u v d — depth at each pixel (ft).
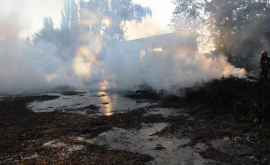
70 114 18.53
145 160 9.09
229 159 8.91
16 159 9.35
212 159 9.05
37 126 14.51
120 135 12.69
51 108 21.42
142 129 13.76
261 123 13.32
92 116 17.67
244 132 12.44
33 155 9.78
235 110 16.53
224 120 15.25
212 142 11.02
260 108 14.94
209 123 14.56
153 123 15.12
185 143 11.06
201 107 19.44
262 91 19.34
